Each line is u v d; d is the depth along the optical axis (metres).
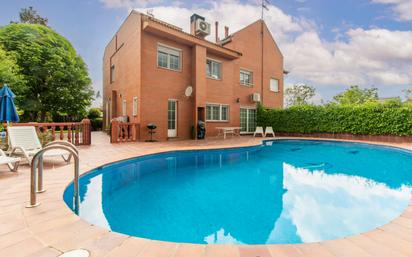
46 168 4.81
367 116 12.20
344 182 5.27
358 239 2.05
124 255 1.76
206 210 3.59
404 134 10.98
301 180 5.45
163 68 11.59
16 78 11.55
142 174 5.84
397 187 4.85
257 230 2.93
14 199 2.92
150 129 10.91
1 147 6.07
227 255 1.78
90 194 4.18
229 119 15.21
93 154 6.89
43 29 16.53
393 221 2.44
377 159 8.23
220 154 8.77
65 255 1.75
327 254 1.81
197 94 12.55
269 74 18.80
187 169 6.50
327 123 13.80
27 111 15.55
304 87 25.09
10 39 14.41
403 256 1.79
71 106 17.12
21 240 1.96
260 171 6.36
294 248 1.89
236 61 16.11
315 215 3.43
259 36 17.98
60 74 15.62
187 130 12.70
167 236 2.78
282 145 11.75
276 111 16.34
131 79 11.98
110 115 16.41
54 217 2.40
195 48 12.51
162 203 3.89
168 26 10.98
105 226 2.96
